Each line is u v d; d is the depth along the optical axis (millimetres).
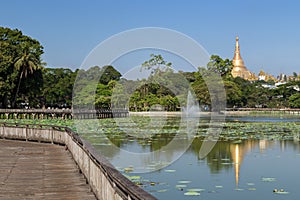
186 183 10352
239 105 71250
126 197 4422
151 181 10617
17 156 13125
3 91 43562
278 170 12219
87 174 8562
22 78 46250
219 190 9664
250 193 9391
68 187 8461
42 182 9016
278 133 25000
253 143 19125
